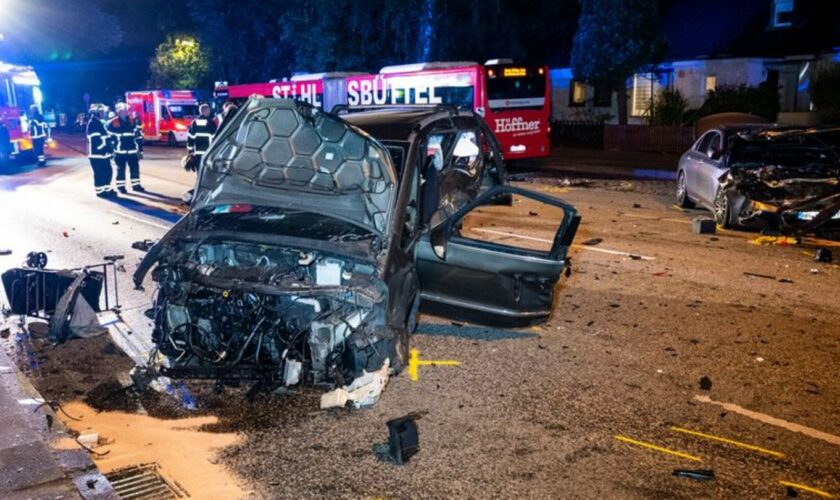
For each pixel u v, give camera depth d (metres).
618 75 26.23
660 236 11.54
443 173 7.27
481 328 7.13
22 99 23.44
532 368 6.10
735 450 4.73
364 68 31.67
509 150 20.55
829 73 24.55
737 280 8.90
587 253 10.30
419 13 28.77
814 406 5.42
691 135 25.23
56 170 22.59
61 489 4.03
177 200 15.63
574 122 28.92
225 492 4.18
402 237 5.88
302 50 33.75
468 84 20.14
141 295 8.08
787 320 7.40
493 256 6.09
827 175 11.60
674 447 4.76
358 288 5.13
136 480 4.32
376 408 5.30
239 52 41.22
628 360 6.30
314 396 5.46
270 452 4.66
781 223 11.18
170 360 5.68
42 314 7.36
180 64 44.53
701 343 6.73
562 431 4.96
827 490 4.27
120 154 16.55
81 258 9.86
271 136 5.78
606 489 4.24
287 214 5.88
